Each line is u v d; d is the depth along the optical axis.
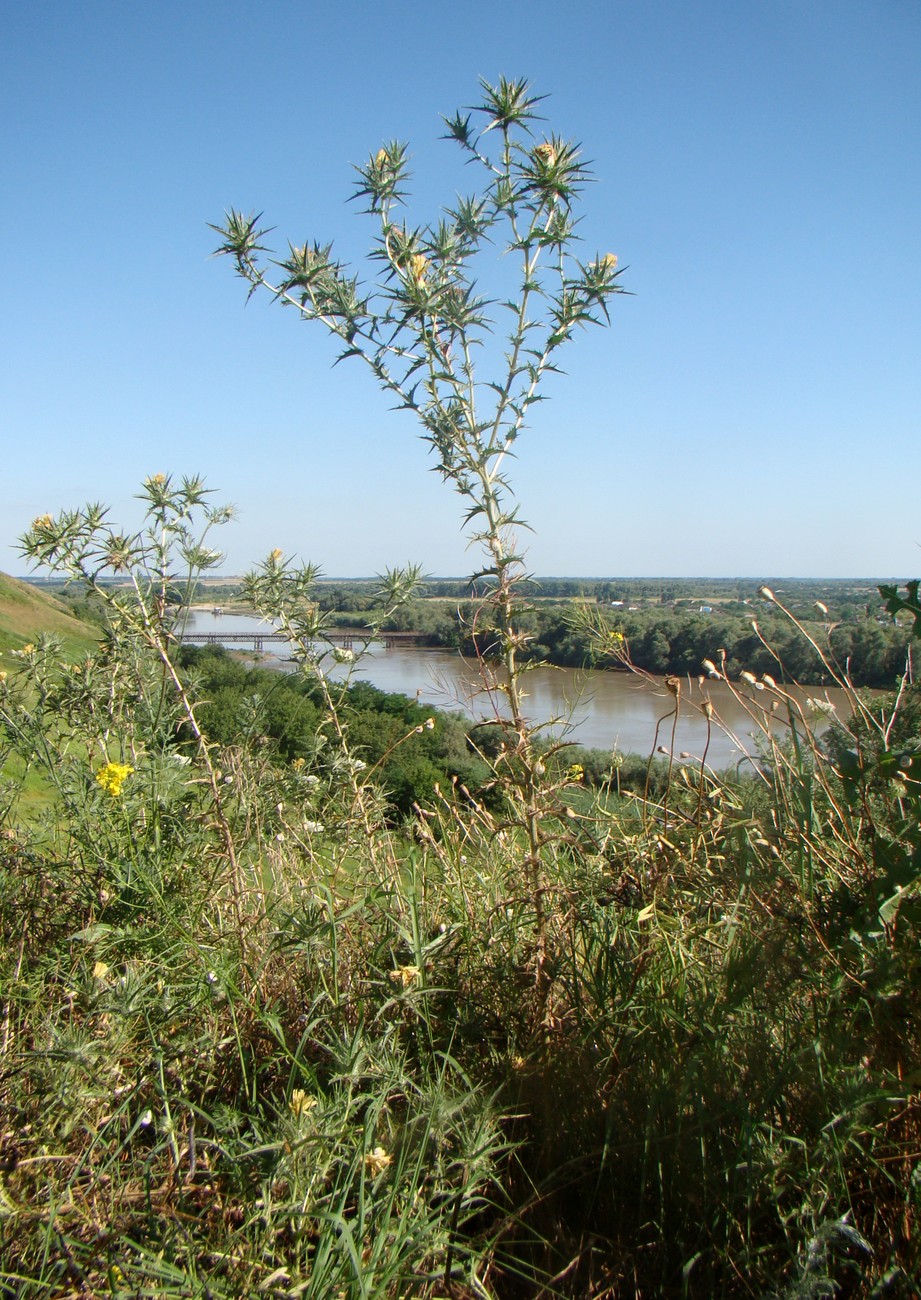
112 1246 1.44
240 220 2.23
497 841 2.77
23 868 2.69
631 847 2.39
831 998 1.73
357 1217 1.39
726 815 2.41
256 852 2.87
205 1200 1.62
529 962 2.16
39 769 2.86
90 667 2.87
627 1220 1.56
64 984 2.21
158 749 2.74
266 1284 1.35
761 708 2.42
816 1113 1.55
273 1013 2.00
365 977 2.18
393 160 2.24
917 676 2.31
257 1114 1.84
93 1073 1.80
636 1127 1.65
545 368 2.24
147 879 2.46
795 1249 1.38
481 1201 1.63
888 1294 1.34
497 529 2.24
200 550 2.78
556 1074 1.79
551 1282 1.47
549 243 2.24
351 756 2.88
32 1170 1.67
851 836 2.09
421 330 2.19
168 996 2.06
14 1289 1.36
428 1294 1.38
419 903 2.49
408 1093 1.70
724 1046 1.70
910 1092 1.53
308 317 2.25
